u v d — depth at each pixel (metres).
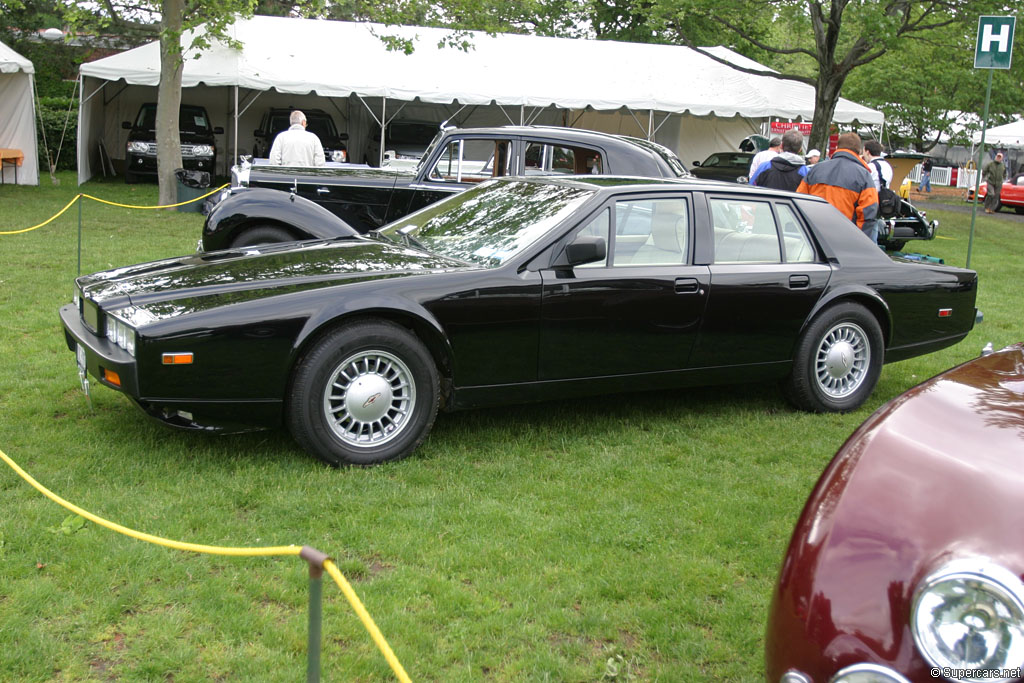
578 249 4.57
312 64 19.94
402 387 4.46
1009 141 30.16
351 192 8.73
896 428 2.42
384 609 3.16
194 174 16.84
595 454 4.82
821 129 20.12
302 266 4.72
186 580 3.30
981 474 2.14
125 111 24.88
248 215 7.53
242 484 4.15
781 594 2.15
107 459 4.36
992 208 26.92
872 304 5.69
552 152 8.46
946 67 35.78
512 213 5.19
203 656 2.85
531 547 3.68
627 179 5.40
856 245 5.76
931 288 5.89
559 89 20.27
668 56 23.19
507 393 4.73
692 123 25.38
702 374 5.24
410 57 20.95
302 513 3.87
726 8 20.55
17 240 11.42
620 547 3.72
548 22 34.09
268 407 4.21
